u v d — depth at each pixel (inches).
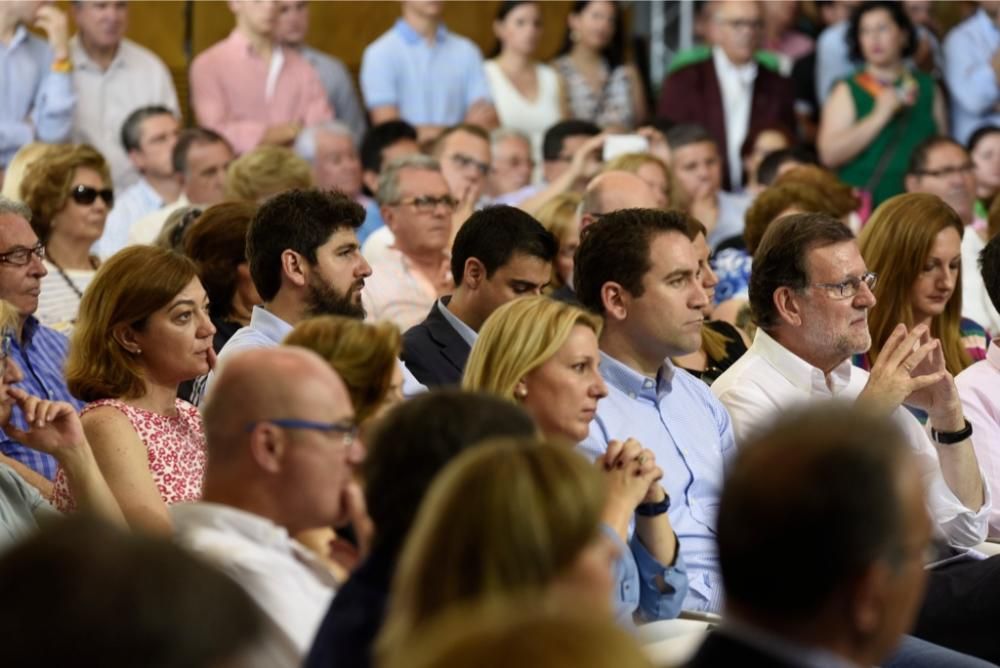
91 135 876.6
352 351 332.8
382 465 270.7
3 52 843.4
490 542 215.9
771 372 476.1
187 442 430.3
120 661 147.3
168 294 418.3
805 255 470.0
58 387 506.6
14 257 494.0
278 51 930.1
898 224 541.3
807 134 1042.7
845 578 200.5
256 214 472.1
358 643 259.1
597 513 221.8
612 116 1023.0
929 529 209.0
